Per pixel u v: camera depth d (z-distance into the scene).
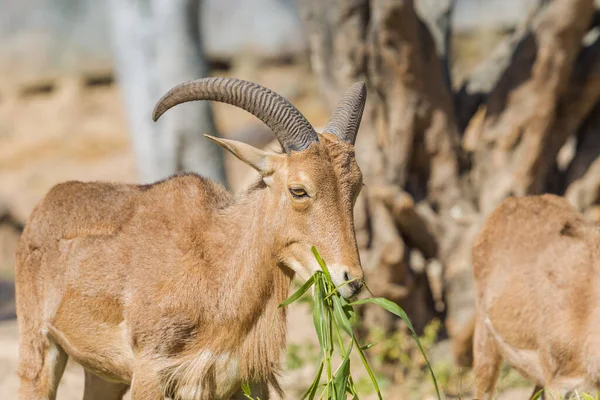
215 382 20.50
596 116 38.00
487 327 25.42
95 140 104.00
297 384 33.91
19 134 109.56
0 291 55.62
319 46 35.75
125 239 21.23
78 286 21.42
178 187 21.59
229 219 20.72
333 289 18.81
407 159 35.53
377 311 34.62
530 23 37.69
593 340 22.67
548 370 23.67
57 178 89.94
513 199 25.98
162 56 50.50
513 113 36.00
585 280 23.25
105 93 115.56
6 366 34.72
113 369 21.55
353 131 20.81
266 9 142.00
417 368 33.56
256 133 90.94
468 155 36.97
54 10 147.38
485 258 25.59
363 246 34.22
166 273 20.36
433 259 36.16
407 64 34.31
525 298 24.23
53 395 22.89
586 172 37.66
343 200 19.08
